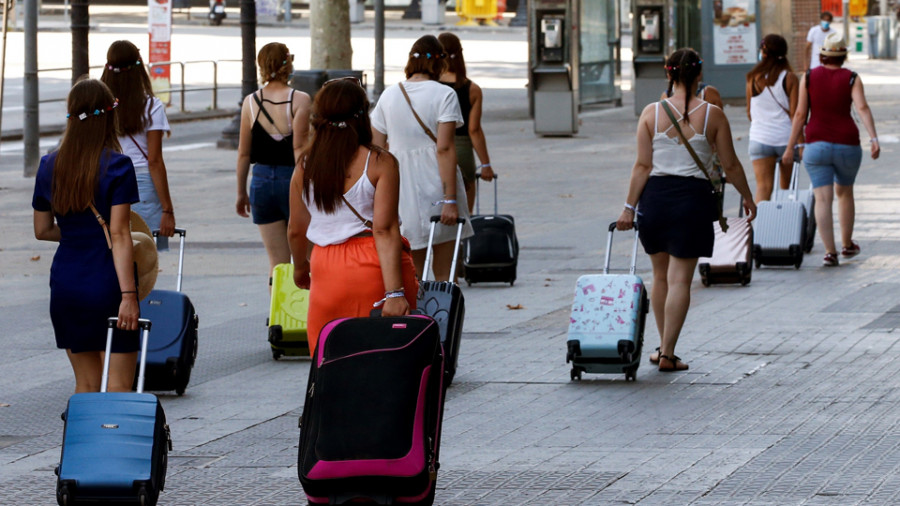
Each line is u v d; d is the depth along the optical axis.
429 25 166.00
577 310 20.36
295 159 22.97
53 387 21.19
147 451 12.98
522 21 171.38
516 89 95.31
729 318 25.38
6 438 17.98
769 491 14.41
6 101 81.88
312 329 14.59
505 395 19.78
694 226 20.41
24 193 48.41
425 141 21.36
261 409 19.31
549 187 47.81
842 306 26.19
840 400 18.75
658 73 74.94
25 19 52.72
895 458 15.62
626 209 20.70
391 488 12.29
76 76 49.69
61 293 15.10
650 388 20.00
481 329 25.17
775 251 30.84
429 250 19.38
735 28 78.31
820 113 30.61
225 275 32.25
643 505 14.06
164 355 19.73
